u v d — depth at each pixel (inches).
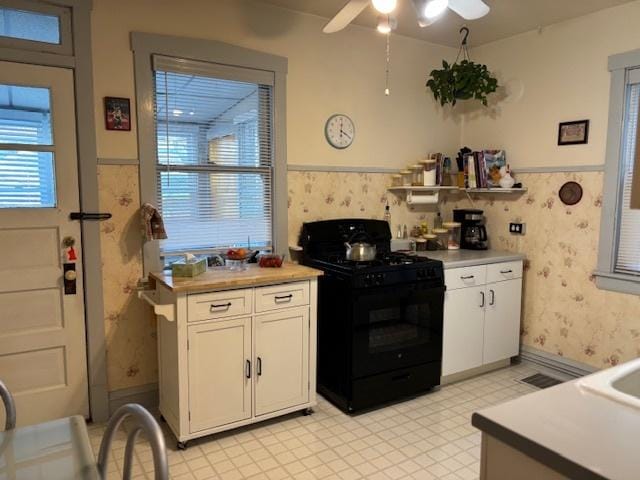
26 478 48.3
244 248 118.7
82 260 103.4
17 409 99.0
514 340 141.2
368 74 139.9
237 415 100.3
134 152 106.9
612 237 122.8
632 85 118.8
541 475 36.4
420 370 120.1
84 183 102.0
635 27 116.6
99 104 102.5
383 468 90.1
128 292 109.0
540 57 137.2
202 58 112.0
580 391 45.4
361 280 108.2
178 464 90.9
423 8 78.8
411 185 149.6
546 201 137.6
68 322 103.0
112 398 109.3
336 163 136.3
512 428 38.0
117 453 94.3
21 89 95.1
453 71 140.6
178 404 94.8
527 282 144.1
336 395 115.4
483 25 135.1
